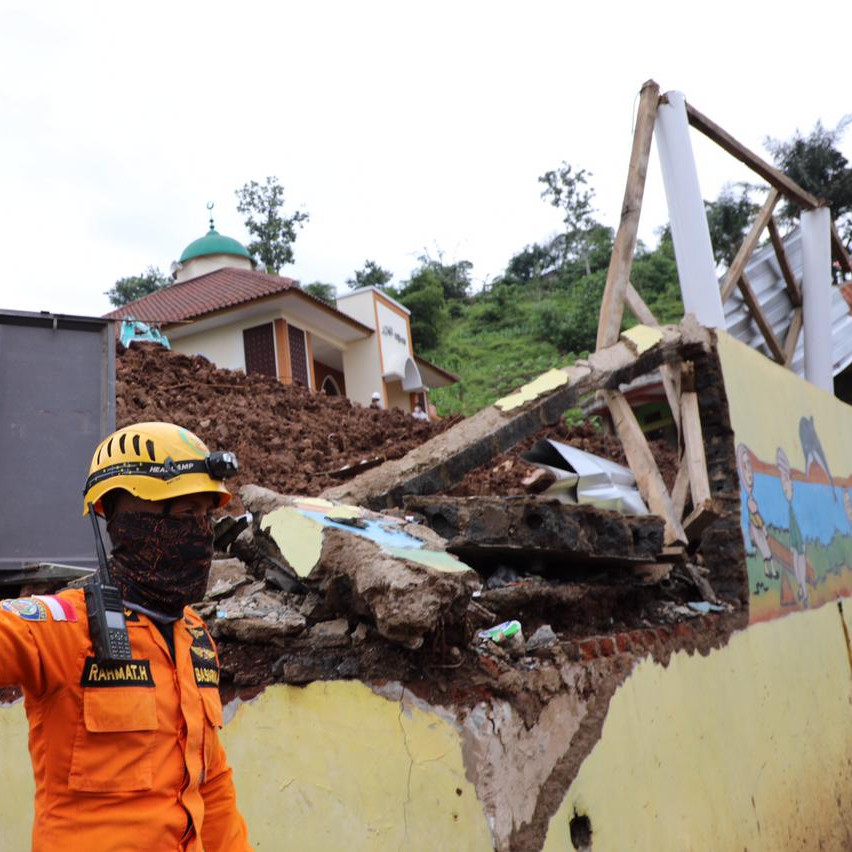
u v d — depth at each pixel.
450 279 64.69
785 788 5.99
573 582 4.66
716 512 5.82
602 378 5.85
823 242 9.38
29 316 5.49
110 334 5.71
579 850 3.57
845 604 8.49
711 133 7.70
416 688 3.26
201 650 2.32
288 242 53.53
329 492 4.96
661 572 5.40
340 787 3.31
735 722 5.49
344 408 13.76
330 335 24.39
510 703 3.32
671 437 9.59
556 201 63.19
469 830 3.08
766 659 6.27
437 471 4.97
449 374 29.73
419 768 3.20
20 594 5.33
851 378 12.45
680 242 7.12
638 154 6.73
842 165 38.69
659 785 4.34
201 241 29.88
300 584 3.65
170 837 2.03
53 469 5.38
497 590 4.04
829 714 7.28
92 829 1.94
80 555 5.35
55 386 5.50
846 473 9.45
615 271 6.52
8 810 3.85
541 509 4.11
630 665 4.36
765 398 7.34
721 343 6.55
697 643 5.30
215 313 21.58
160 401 10.58
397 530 3.66
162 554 2.22
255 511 3.78
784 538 7.17
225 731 3.50
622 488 5.89
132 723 2.01
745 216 36.34
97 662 2.01
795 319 9.54
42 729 2.00
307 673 3.44
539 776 3.42
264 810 3.39
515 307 56.19
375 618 3.20
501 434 5.21
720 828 4.88
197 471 2.29
